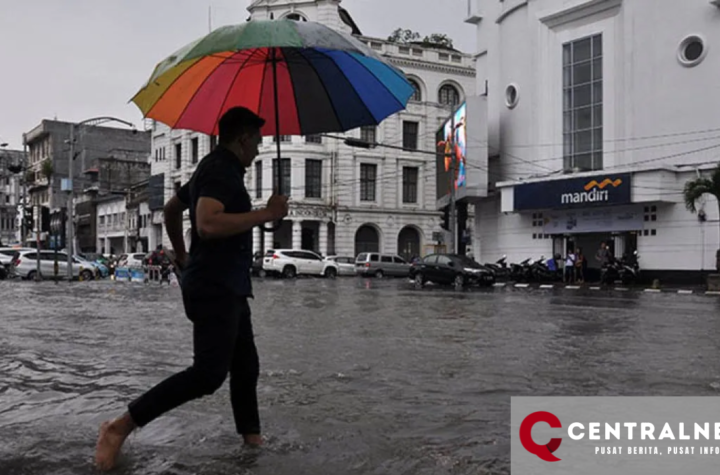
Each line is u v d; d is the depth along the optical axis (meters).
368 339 8.75
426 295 20.61
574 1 28.42
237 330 3.43
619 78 27.09
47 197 72.94
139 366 6.47
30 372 6.14
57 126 71.75
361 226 48.03
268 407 4.66
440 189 37.78
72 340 8.59
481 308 14.73
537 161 30.05
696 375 6.00
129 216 61.97
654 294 21.52
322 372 6.13
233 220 3.22
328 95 3.97
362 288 25.94
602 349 7.81
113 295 19.97
